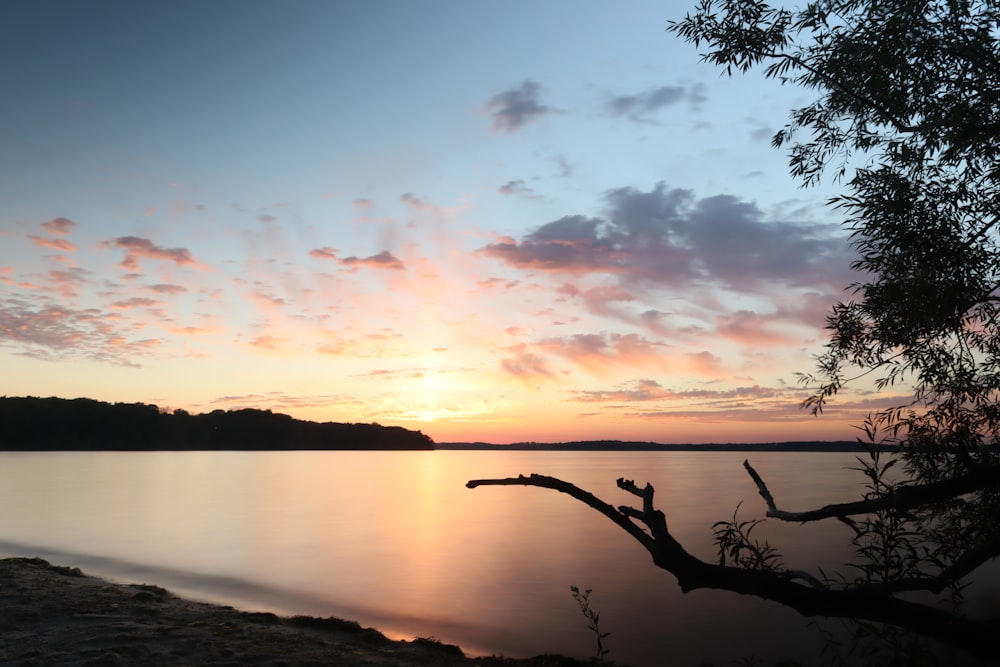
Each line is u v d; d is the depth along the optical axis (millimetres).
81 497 51906
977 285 3902
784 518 2469
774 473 105875
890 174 4297
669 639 13531
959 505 3133
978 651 2072
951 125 3844
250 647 9383
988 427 3830
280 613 15477
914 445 3773
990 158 4047
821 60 4164
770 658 11648
